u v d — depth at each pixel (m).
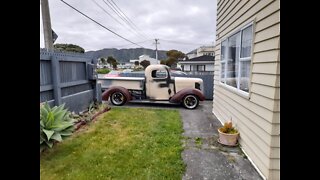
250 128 3.59
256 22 3.43
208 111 7.73
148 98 8.59
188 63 30.22
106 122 5.77
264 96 3.08
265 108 3.03
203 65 29.66
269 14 2.95
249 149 3.61
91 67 7.03
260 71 3.24
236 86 4.70
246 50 4.07
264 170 2.99
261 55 3.22
